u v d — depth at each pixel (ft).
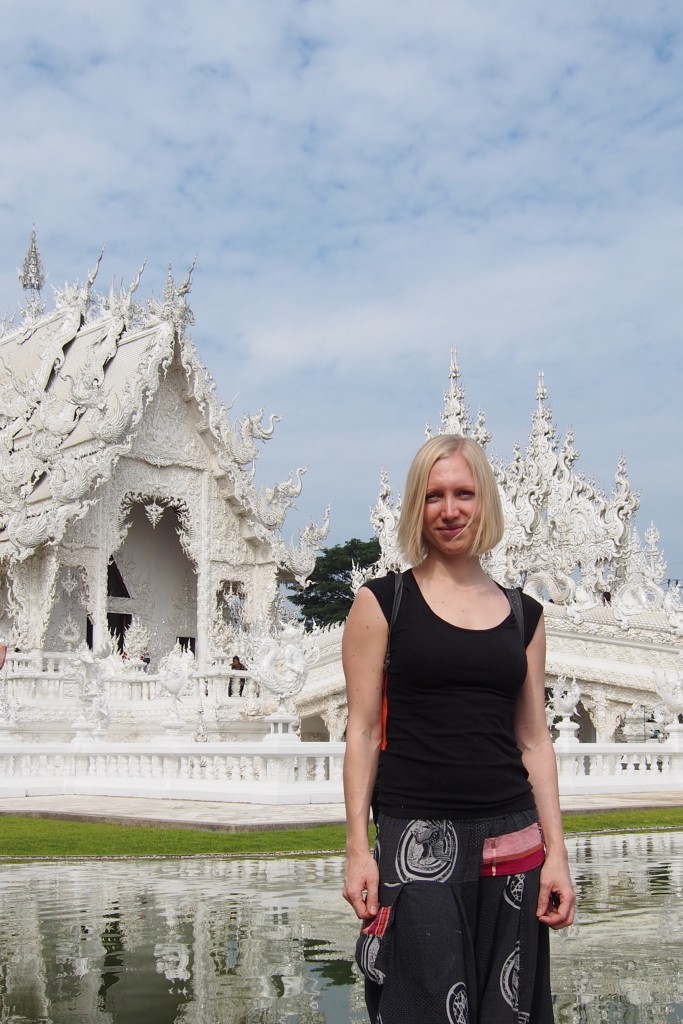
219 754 64.23
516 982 12.11
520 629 12.87
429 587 12.96
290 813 54.39
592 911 28.55
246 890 32.40
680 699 77.30
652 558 170.09
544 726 13.15
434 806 12.17
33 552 112.37
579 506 118.42
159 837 45.70
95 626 117.08
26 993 20.33
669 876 35.14
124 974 21.72
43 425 113.91
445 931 11.80
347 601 246.88
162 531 135.54
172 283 121.49
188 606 135.74
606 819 53.06
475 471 13.12
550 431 122.72
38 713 102.89
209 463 127.24
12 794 69.87
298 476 130.72
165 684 81.25
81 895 31.58
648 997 19.89
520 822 12.38
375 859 12.32
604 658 103.55
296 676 62.34
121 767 70.95
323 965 22.40
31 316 154.51
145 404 117.80
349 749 12.55
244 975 21.59
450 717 12.27
